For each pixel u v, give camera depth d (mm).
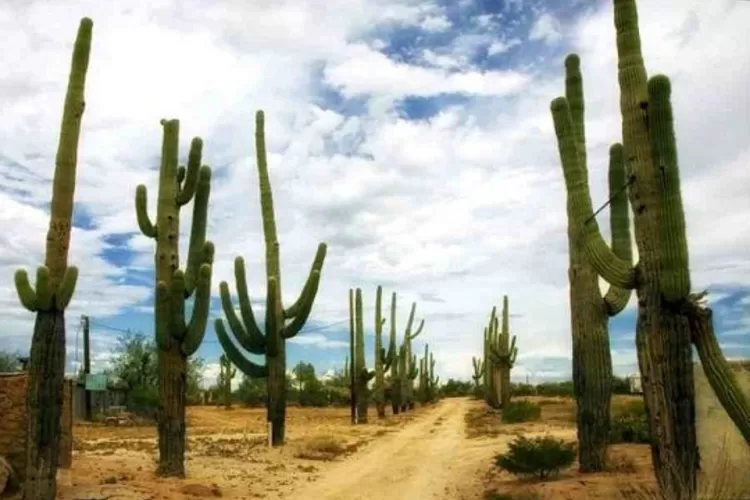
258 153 27000
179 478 16875
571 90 17109
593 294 16438
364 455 24797
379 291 54875
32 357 12258
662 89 11203
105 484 15156
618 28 11961
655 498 11000
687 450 10898
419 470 20406
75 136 13062
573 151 13141
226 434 35938
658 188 11195
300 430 38625
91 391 46062
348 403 88750
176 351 17250
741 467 11352
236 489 16297
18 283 12281
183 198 17625
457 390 143375
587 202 12750
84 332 45344
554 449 16062
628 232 15672
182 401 17281
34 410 12188
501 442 27859
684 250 11055
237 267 25844
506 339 49750
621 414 30484
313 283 25812
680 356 11055
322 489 16672
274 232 26625
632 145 11617
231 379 71062
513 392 93750
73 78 13195
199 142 17641
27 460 12172
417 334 72312
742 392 10961
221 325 26047
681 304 11086
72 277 12430
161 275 17375
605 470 15969
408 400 71375
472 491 16078
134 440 31625
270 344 25656
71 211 12875
